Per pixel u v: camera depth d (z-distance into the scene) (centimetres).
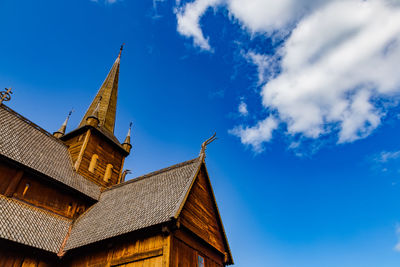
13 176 1527
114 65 3688
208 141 1905
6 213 1362
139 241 1285
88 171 2177
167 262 1129
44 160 1819
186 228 1351
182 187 1498
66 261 1452
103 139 2488
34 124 2066
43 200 1634
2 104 1897
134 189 1842
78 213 1823
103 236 1363
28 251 1335
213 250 1630
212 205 1792
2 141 1600
